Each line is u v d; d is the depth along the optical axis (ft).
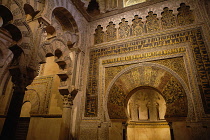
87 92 20.97
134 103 30.12
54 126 20.99
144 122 28.78
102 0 25.30
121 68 20.25
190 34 18.11
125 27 22.24
